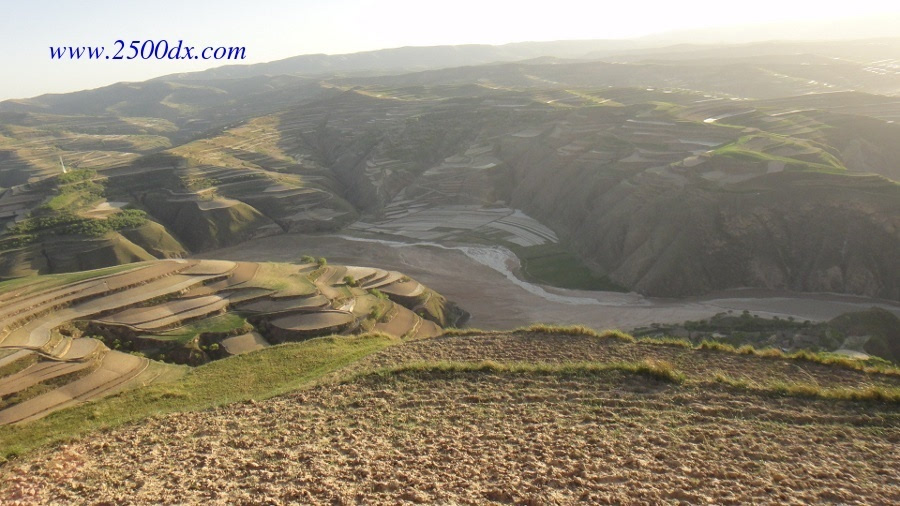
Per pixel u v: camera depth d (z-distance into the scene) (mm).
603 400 19375
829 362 23922
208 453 16672
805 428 16438
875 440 15461
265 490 13625
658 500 12562
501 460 15039
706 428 16719
